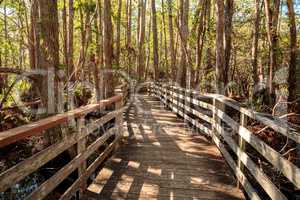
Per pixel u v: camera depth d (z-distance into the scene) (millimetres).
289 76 10328
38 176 5375
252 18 16219
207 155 6207
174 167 5445
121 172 5141
